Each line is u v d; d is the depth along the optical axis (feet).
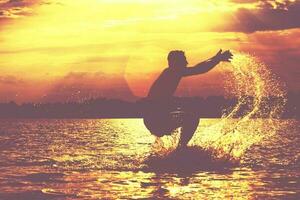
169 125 51.37
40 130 216.54
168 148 54.19
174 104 51.67
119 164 54.44
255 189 38.45
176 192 37.35
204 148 54.39
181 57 51.24
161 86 51.42
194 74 51.80
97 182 42.39
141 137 135.95
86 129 235.20
